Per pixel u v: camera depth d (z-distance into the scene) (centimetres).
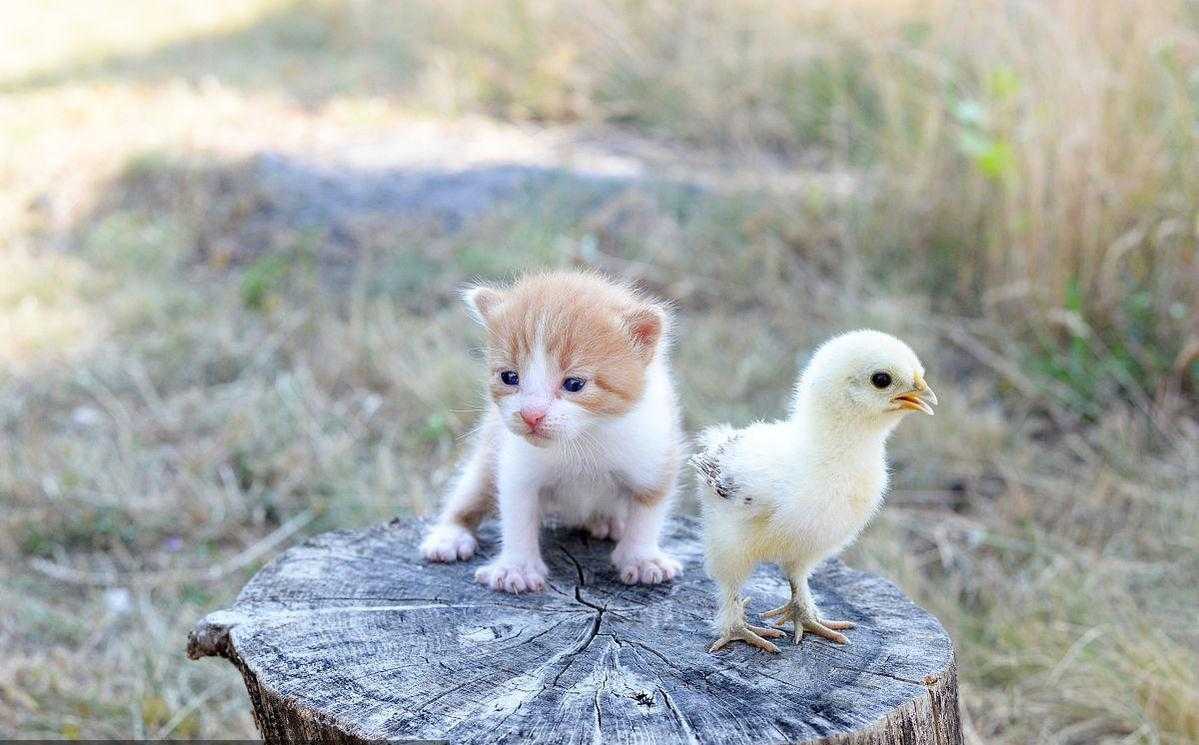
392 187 145
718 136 158
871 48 150
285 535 96
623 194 138
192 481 100
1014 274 115
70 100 172
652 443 65
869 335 59
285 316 123
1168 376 108
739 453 60
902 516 97
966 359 114
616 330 64
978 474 101
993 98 120
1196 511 94
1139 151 112
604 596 64
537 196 140
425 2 202
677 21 173
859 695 58
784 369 112
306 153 154
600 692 58
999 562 94
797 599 61
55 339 118
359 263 132
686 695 58
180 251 136
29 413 110
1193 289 109
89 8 229
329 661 60
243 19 220
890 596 64
